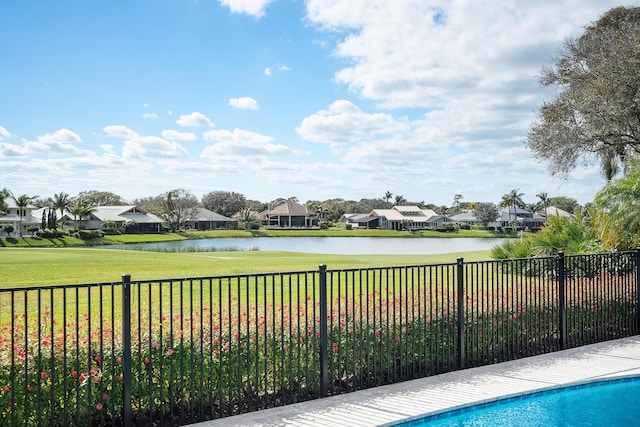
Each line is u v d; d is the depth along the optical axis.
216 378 4.97
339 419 4.70
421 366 6.29
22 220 72.56
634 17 20.66
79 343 4.67
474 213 116.75
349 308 7.15
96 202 111.81
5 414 4.11
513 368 6.41
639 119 16.61
